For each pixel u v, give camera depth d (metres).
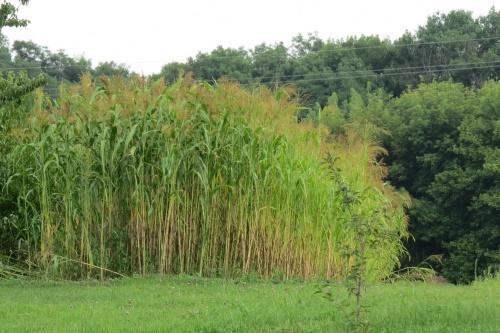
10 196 16.70
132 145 15.48
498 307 9.37
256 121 16.20
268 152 15.97
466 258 33.78
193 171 15.57
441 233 35.59
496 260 32.06
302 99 18.30
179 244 15.45
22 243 16.44
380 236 8.09
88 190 15.24
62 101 16.25
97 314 9.82
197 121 15.88
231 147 15.77
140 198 15.31
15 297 12.14
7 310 10.42
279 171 15.67
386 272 19.36
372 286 13.44
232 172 15.63
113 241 15.42
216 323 8.61
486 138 35.38
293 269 16.14
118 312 10.02
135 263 15.45
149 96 15.91
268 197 15.96
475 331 7.74
